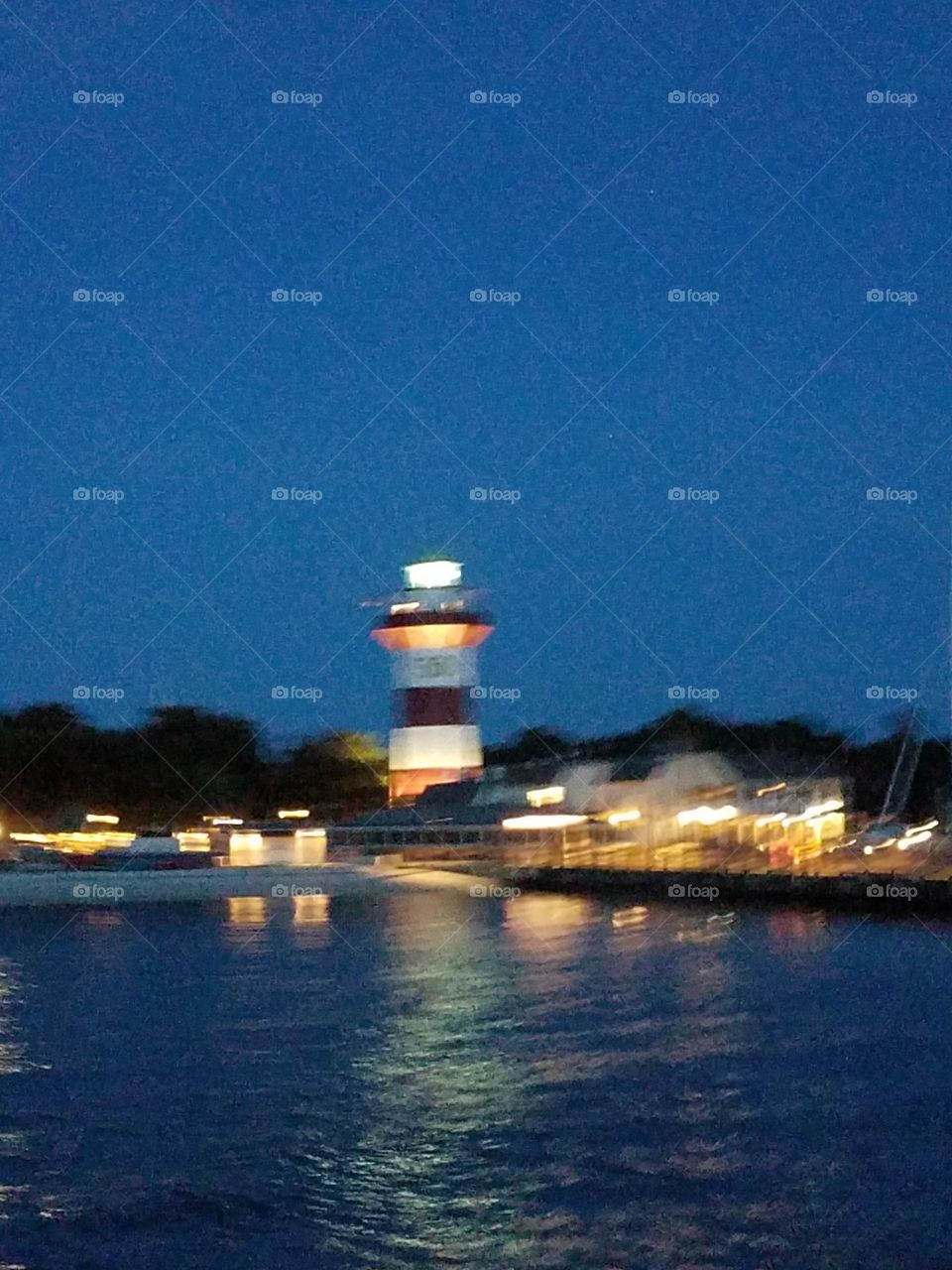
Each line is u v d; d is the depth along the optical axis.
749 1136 19.56
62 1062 24.84
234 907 52.34
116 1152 19.22
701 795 62.78
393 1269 15.34
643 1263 15.39
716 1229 16.25
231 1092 22.38
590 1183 17.73
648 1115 20.64
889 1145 19.11
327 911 50.34
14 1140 19.83
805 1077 22.86
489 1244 15.90
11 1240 16.14
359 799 88.31
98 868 62.56
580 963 35.84
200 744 87.75
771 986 31.77
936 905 43.72
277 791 88.62
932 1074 23.03
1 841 74.06
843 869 51.84
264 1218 16.70
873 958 35.66
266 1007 30.33
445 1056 24.80
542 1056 24.64
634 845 63.09
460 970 35.12
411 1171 18.27
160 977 35.25
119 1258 15.64
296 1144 19.48
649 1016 28.30
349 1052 25.31
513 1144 19.33
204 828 81.69
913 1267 15.24
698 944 38.97
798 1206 16.91
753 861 57.88
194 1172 18.34
